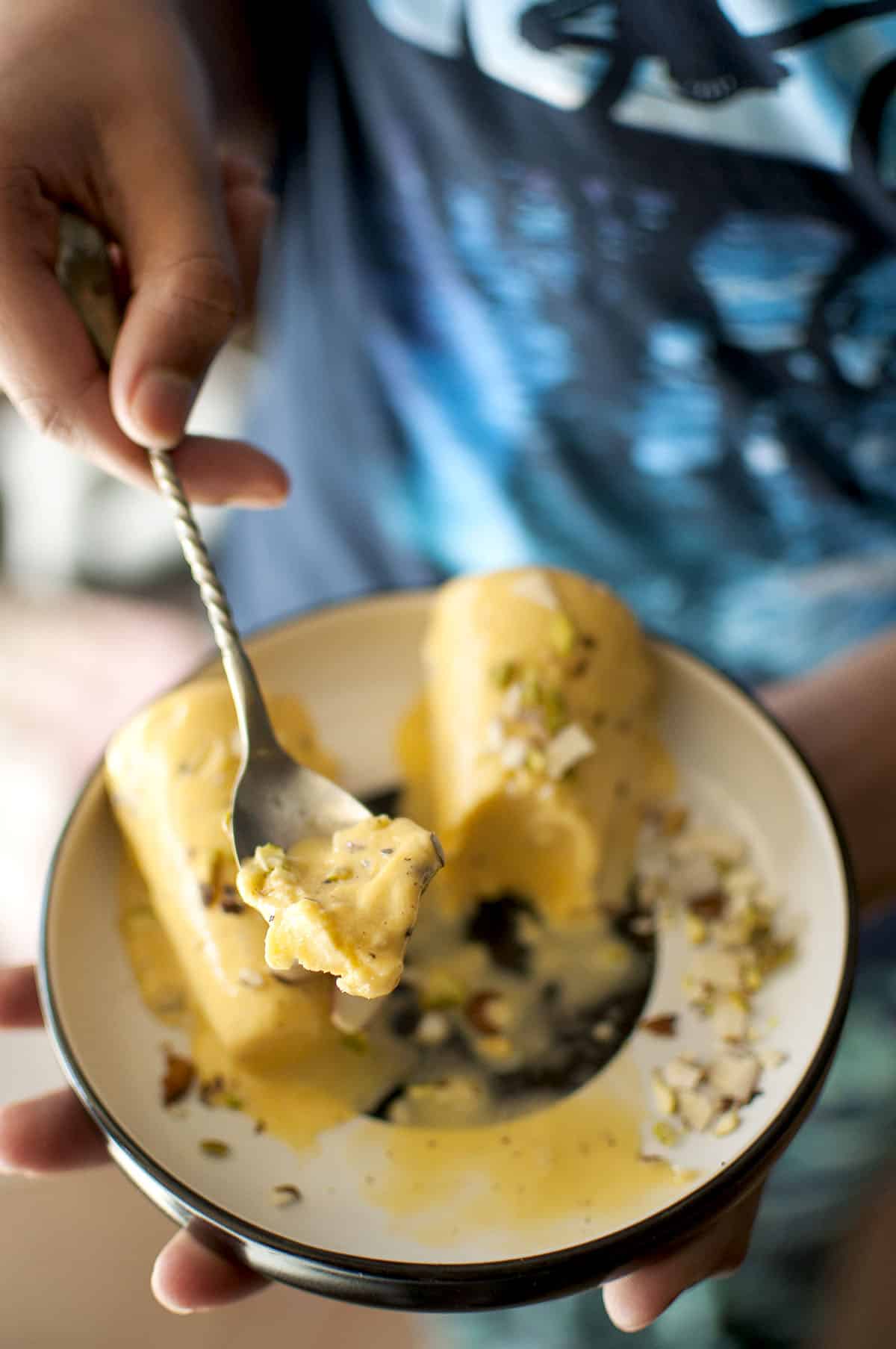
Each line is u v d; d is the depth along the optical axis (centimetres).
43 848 61
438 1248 30
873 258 39
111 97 32
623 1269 28
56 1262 54
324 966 29
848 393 41
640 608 47
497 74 39
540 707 35
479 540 47
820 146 37
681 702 37
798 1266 51
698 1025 33
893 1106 48
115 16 33
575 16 37
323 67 42
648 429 43
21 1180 55
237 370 69
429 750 37
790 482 43
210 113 34
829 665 43
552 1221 30
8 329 32
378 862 30
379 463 47
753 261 39
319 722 38
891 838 39
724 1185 29
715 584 46
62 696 66
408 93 41
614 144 39
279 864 30
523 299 42
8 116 32
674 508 45
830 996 31
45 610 69
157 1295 29
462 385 45
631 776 36
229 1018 32
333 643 38
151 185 32
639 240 40
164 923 33
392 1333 53
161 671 66
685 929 34
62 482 71
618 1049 33
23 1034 52
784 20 36
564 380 43
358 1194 31
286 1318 54
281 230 47
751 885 35
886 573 44
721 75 37
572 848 35
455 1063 33
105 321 33
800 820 35
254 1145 31
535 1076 33
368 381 46
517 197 41
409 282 44
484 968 34
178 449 33
